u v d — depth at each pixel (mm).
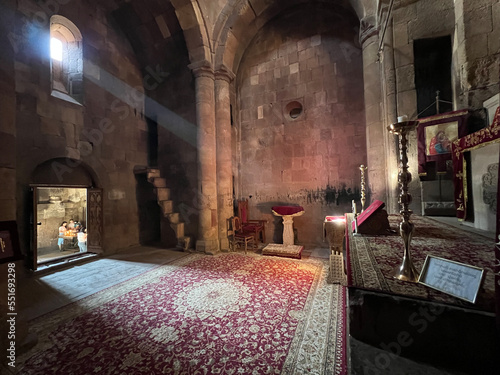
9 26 2691
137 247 7250
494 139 2414
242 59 7891
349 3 6109
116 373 2223
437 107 4270
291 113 7480
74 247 8531
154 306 3480
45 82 5320
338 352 2434
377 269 1586
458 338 1136
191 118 6996
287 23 7316
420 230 2770
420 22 4309
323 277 4488
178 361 2365
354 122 6488
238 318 3113
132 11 6703
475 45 3555
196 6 6199
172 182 7262
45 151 5293
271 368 2250
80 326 2992
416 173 4305
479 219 2859
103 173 6562
